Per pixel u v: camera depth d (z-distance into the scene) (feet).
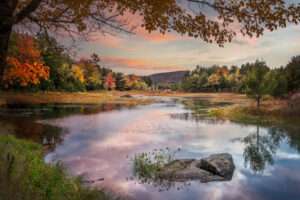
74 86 200.23
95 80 247.29
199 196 16.71
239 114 69.31
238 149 31.37
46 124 49.39
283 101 81.76
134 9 9.07
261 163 25.11
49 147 29.81
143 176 20.36
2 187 6.92
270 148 31.99
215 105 121.19
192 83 392.27
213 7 8.79
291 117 59.82
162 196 16.53
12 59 12.89
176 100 175.63
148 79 595.06
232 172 21.97
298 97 81.15
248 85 72.49
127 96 223.30
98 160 24.82
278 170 22.81
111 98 184.03
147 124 53.88
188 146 32.83
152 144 33.83
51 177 11.67
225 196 16.84
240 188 18.26
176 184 18.88
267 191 17.74
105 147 31.12
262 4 7.98
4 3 6.29
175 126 51.29
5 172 7.66
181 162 24.26
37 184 10.07
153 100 172.04
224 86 352.49
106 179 19.29
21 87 125.39
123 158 25.82
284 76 91.15
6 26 6.43
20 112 69.26
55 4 9.68
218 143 34.94
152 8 8.68
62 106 98.43
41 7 10.03
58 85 177.88
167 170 21.63
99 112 79.56
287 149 31.40
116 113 77.51
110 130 45.19
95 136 38.91
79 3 9.14
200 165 23.52
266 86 69.72
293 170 22.71
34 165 12.40
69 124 51.01
